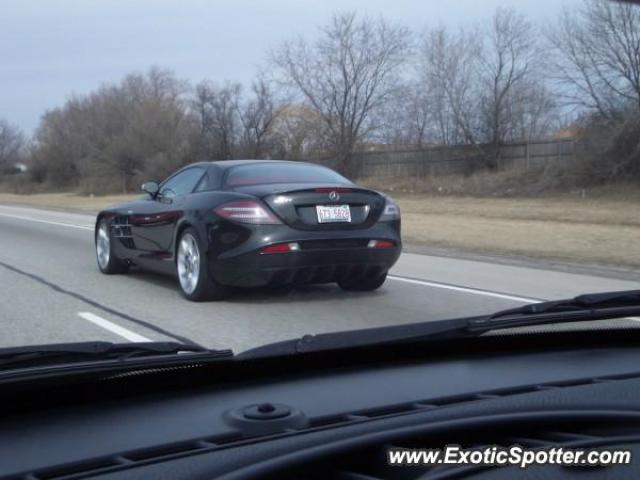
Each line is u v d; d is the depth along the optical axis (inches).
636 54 1368.1
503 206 1246.9
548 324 192.4
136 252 433.1
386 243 359.3
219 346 285.1
